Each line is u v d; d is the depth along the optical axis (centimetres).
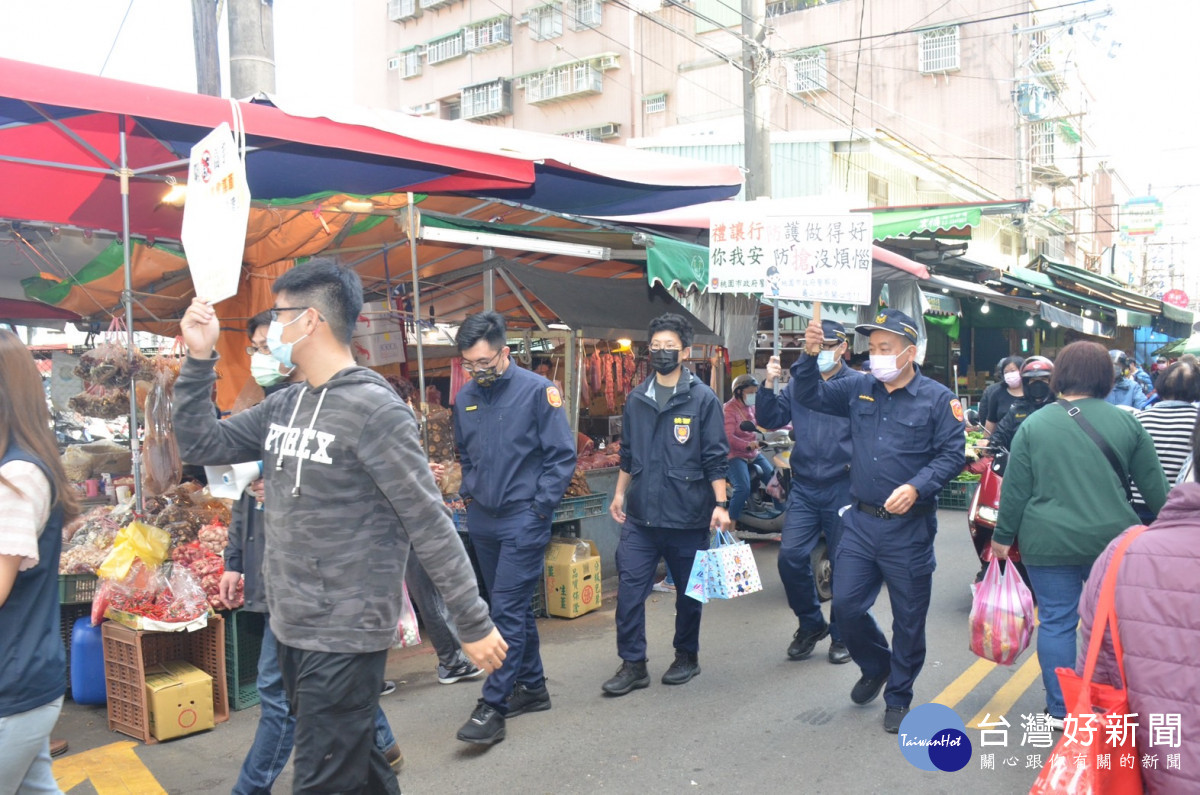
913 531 414
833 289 455
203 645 462
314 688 221
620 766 389
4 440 224
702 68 2994
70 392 689
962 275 1382
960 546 876
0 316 823
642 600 484
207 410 244
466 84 3594
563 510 645
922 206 998
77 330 895
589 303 697
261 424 252
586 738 421
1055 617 379
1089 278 1819
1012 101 2605
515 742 417
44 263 664
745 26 1159
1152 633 195
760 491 843
